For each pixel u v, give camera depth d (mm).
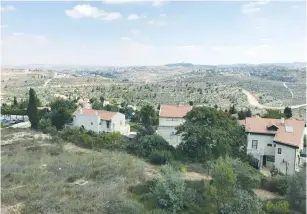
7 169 37562
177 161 45031
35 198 29969
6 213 26969
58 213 26938
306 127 48969
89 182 35375
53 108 79000
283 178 36188
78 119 64562
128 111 89938
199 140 46250
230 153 46250
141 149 49906
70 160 43531
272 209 29609
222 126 49531
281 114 67438
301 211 29891
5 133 63812
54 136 59906
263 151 47156
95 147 53469
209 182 34500
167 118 57438
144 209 29375
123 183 34688
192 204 30922
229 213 27953
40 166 40875
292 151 43000
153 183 34156
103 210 27875
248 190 33750
